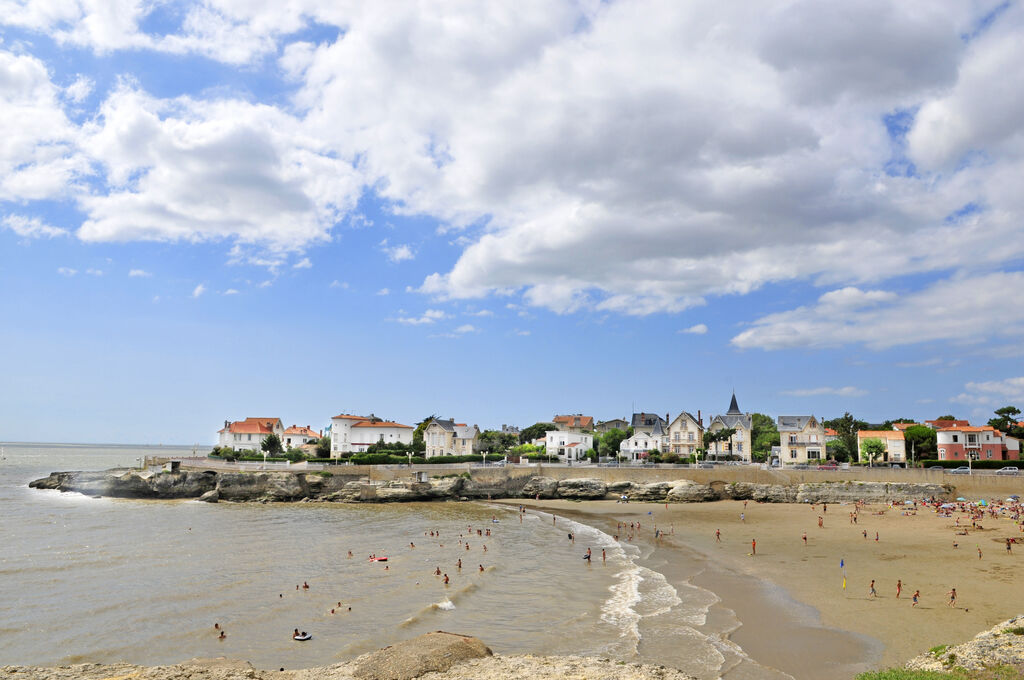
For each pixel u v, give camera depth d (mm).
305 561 62750
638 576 56625
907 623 40875
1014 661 27844
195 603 47344
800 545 69562
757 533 78812
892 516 89000
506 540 76625
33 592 49875
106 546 69500
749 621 42250
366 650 37562
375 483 119625
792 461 138375
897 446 137000
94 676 26625
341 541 74688
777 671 33281
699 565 61125
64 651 37281
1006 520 81938
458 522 92750
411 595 49938
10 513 98625
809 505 104375
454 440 169500
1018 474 100688
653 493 115062
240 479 119312
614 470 120312
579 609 45906
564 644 38031
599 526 88625
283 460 140000
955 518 85000
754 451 160875
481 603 47781
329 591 51125
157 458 144875
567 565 61719
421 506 113688
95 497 124000
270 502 116750
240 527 85312
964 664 28750
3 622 42312
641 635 39438
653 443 163875
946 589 48625
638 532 82250
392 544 73000
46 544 70375
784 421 141250
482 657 30328
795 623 41625
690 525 87438
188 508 107875
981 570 54688
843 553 64312
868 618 42281
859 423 196125
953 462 111125
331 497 118438
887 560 60094
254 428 180375
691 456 139125
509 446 182250
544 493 121438
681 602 47438
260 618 43781
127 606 46344
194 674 26953
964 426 135250
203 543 72125
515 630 41000
